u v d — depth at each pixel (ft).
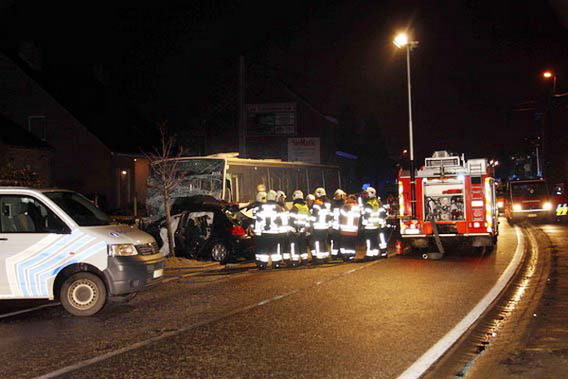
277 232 51.24
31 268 32.76
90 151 115.55
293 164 92.38
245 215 60.29
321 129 167.94
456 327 27.84
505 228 101.76
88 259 32.94
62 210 33.76
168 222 58.80
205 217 58.18
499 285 39.63
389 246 72.33
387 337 26.23
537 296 35.55
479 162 56.80
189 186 74.33
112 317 32.53
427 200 57.62
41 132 116.67
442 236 57.21
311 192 99.04
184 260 56.80
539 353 23.57
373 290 38.34
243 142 104.88
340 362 22.66
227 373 21.59
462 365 22.38
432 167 57.41
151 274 34.86
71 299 32.89
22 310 35.70
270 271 50.11
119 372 22.04
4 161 95.25
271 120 158.51
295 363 22.63
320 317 30.53
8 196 33.96
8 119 110.93
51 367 23.03
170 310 33.83
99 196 109.19
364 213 55.26
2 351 25.73
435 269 48.06
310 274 47.01
